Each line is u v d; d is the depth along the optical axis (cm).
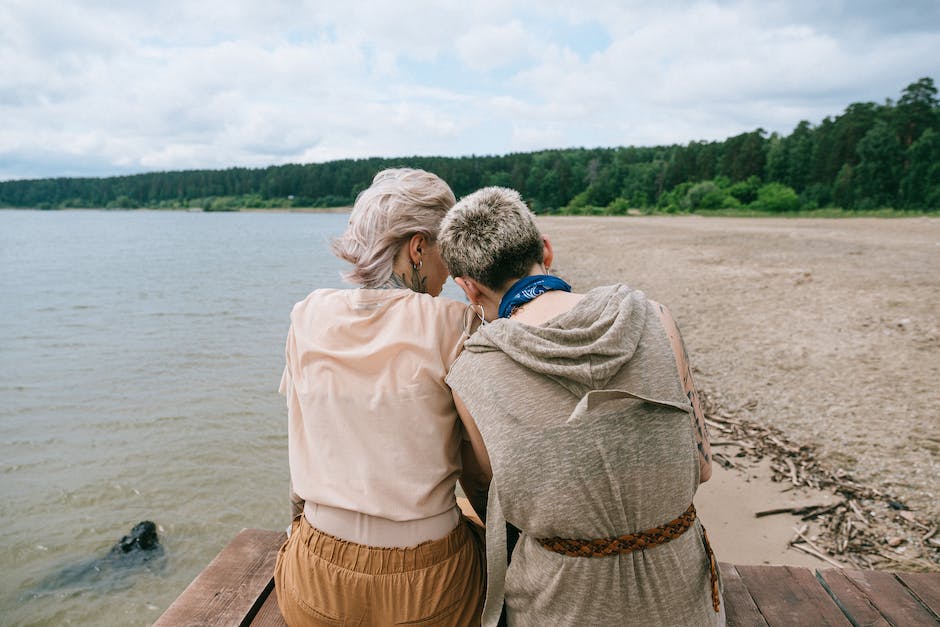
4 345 1074
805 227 3178
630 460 111
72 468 549
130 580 393
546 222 5597
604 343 112
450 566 137
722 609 136
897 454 420
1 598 377
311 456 140
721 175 8512
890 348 673
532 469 113
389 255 146
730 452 449
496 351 121
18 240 5131
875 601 184
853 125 6662
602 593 118
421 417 135
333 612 136
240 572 191
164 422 665
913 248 1778
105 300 1656
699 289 1219
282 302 1619
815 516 358
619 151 13325
